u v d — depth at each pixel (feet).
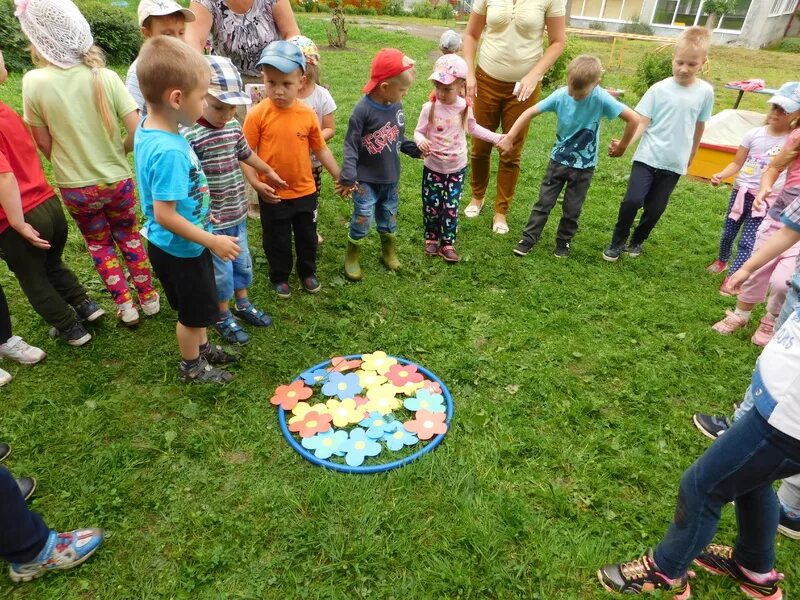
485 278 13.79
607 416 9.63
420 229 16.12
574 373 10.75
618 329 12.13
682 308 13.08
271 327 11.51
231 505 7.64
